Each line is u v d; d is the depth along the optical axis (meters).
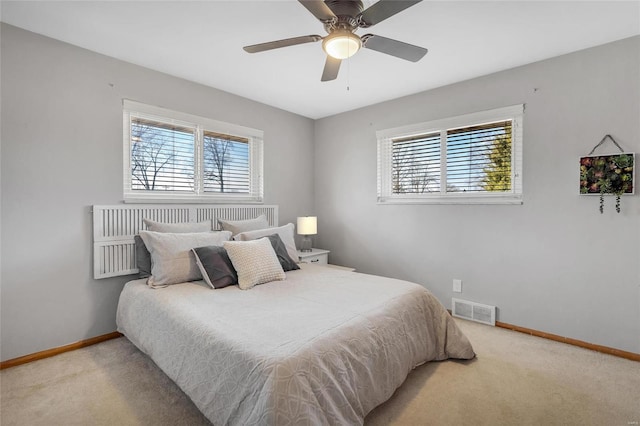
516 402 1.75
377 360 1.60
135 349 2.40
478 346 2.46
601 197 2.35
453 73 2.87
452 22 2.05
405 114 3.46
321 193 4.32
